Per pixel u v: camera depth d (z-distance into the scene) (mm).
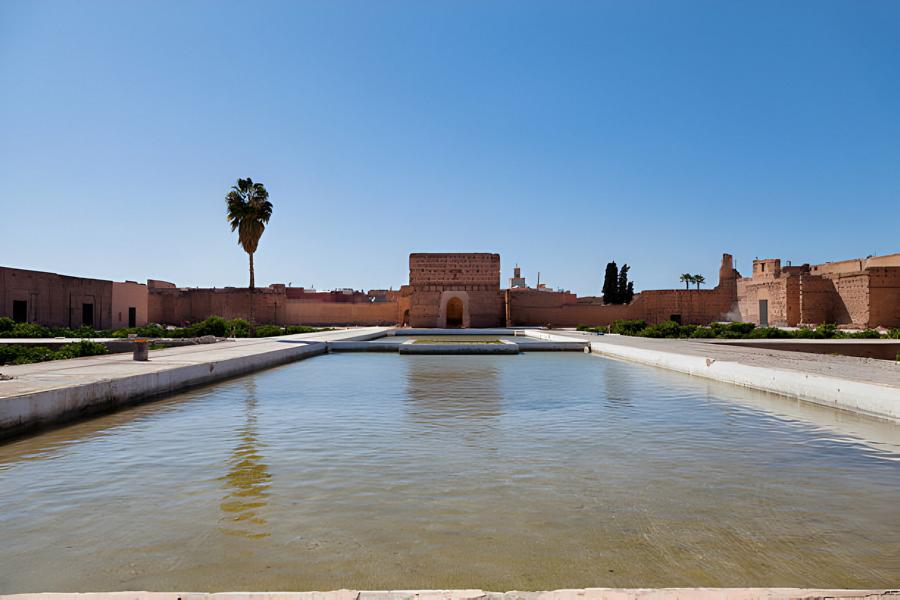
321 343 21500
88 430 7488
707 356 14742
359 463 5824
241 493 4891
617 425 7773
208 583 3305
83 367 11469
